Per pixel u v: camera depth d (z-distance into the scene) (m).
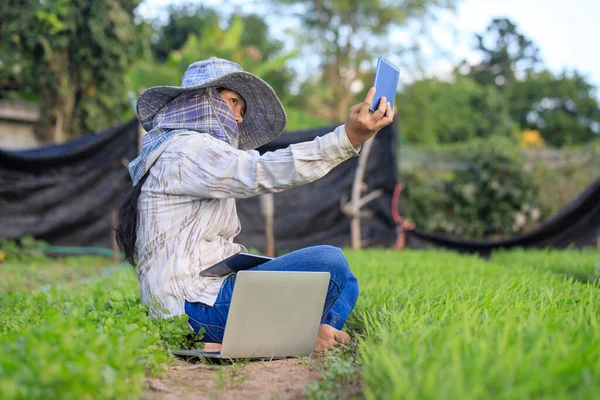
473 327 2.62
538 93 38.84
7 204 8.95
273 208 9.58
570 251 8.14
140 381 2.42
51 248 9.12
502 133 30.62
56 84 12.51
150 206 3.08
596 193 8.55
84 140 9.44
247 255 3.02
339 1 27.80
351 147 2.86
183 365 2.94
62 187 9.20
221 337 3.08
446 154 14.23
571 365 1.97
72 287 5.52
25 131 14.34
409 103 28.89
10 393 1.72
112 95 13.07
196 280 3.06
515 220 12.74
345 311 3.41
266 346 3.02
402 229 9.73
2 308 4.05
